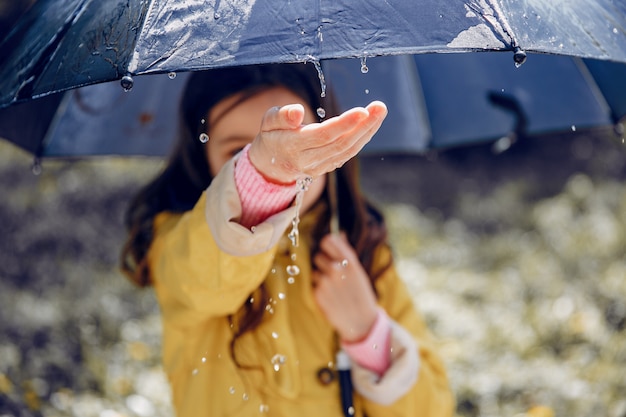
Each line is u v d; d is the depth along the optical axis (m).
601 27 2.39
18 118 3.31
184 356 2.93
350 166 3.27
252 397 2.86
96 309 6.38
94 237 7.68
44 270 6.96
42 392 4.91
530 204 10.48
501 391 5.60
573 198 9.87
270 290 2.94
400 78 3.94
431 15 2.12
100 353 5.65
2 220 7.56
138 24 2.19
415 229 9.63
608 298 6.68
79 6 2.44
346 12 2.13
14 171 8.50
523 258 8.38
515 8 2.18
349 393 2.98
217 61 2.10
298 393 2.93
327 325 3.07
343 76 3.79
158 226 3.10
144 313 6.60
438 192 11.31
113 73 2.12
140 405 5.08
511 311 7.08
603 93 3.50
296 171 2.26
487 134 4.00
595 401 5.18
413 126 4.04
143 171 8.98
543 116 3.79
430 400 3.07
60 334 5.83
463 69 3.88
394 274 3.42
